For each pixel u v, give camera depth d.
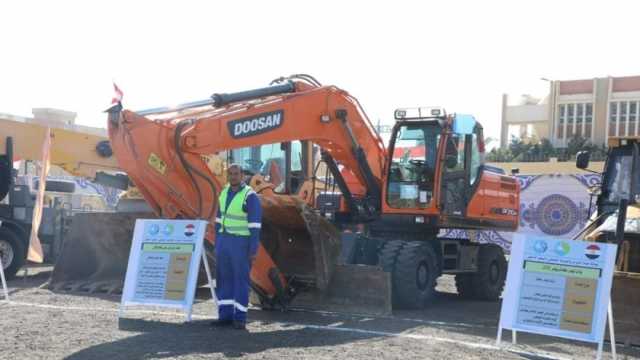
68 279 12.75
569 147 48.84
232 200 8.99
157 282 9.34
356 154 12.35
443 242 13.09
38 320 9.24
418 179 12.59
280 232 11.65
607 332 9.04
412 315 11.05
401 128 12.87
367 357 7.59
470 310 12.16
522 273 8.28
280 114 11.02
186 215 9.80
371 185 12.74
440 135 12.51
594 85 52.69
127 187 15.08
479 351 8.15
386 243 11.78
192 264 9.26
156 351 7.56
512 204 14.81
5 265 14.39
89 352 7.48
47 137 12.42
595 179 22.14
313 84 12.09
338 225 13.30
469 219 13.08
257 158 12.96
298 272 11.34
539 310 8.12
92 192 26.00
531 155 49.00
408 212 12.53
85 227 12.84
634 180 11.47
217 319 9.41
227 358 7.32
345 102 12.19
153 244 9.48
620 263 9.63
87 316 9.64
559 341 9.07
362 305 10.61
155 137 9.59
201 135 9.87
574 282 8.02
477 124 13.53
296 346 8.05
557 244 8.20
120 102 9.59
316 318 10.14
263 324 9.47
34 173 18.80
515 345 8.62
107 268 12.87
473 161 13.31
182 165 9.72
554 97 54.19
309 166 13.73
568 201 22.61
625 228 9.88
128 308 10.34
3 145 14.80
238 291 8.96
